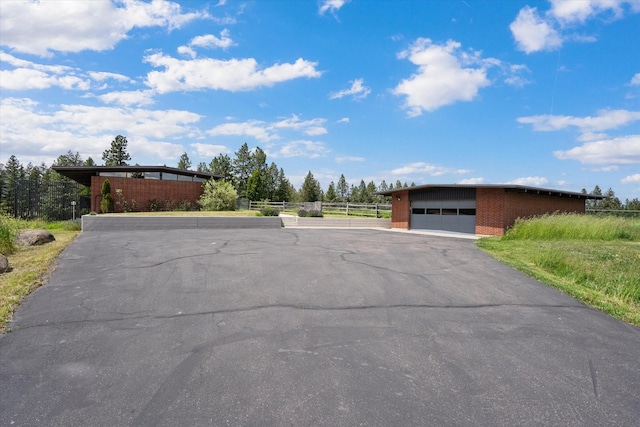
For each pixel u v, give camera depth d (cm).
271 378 301
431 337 398
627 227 1552
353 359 340
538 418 252
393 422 244
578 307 523
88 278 647
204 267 752
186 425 238
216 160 5725
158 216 1772
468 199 1797
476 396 279
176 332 400
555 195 2047
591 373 322
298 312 473
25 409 254
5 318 437
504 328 431
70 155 6588
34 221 1684
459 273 744
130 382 292
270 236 1441
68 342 371
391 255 970
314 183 6175
